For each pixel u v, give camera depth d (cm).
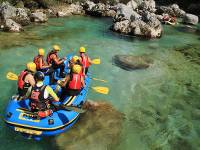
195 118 1006
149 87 1213
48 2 2564
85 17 2609
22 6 2359
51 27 2058
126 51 1662
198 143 859
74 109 790
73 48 1609
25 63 1309
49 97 768
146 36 2022
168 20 2664
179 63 1548
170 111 1039
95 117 888
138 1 3228
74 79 845
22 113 743
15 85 1094
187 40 2077
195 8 3359
